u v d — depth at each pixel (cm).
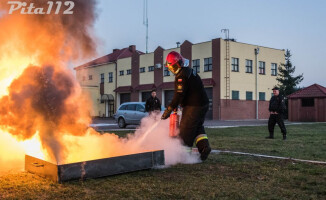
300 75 3391
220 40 3053
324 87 2856
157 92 3666
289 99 2917
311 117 2770
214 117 3092
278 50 3600
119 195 327
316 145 786
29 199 314
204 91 462
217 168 464
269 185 369
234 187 359
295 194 333
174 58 446
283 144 809
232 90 3141
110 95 4275
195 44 3278
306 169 457
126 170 421
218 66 3061
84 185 363
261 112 3406
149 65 3794
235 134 1160
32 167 424
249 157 566
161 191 341
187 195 327
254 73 3350
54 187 353
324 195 332
